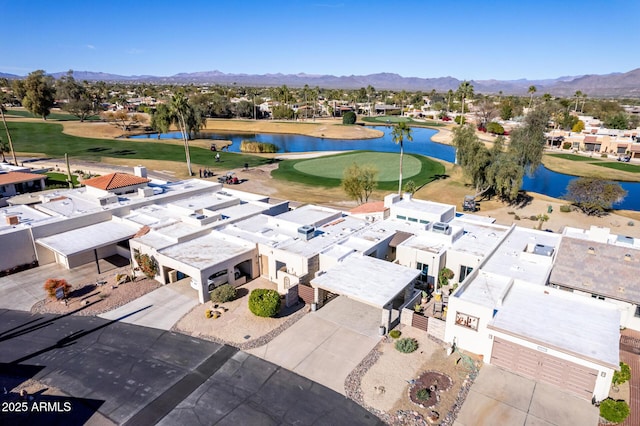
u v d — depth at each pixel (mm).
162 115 110438
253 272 34719
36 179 59500
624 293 26828
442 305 29500
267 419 19656
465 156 59281
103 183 47500
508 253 33812
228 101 183250
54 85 163250
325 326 27375
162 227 38812
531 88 147750
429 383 22203
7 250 34781
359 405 20625
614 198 53844
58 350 24812
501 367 23578
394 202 45125
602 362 20047
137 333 26562
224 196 49531
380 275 29312
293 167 85000
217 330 26844
